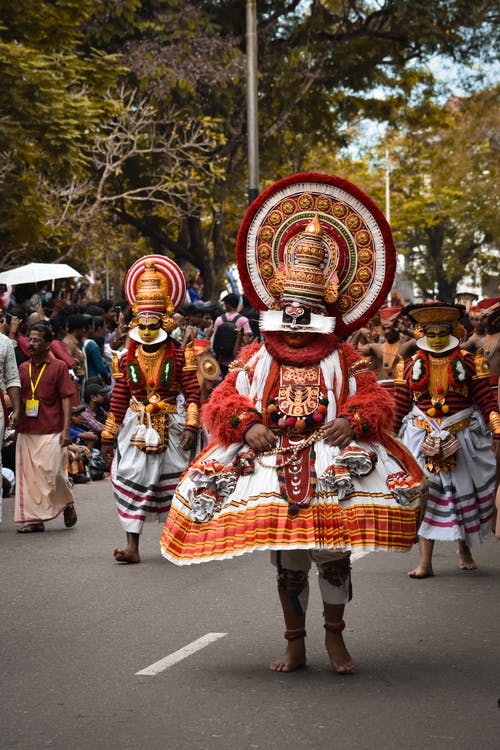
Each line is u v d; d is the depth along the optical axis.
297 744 5.63
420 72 37.25
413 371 9.81
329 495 6.66
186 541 6.81
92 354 17.39
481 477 9.85
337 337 7.05
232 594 9.13
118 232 35.00
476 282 71.69
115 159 30.42
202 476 6.72
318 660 7.17
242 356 7.02
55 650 7.50
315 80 35.66
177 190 31.45
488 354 11.80
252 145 25.11
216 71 29.62
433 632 7.89
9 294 18.58
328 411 6.79
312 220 7.08
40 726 5.96
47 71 20.92
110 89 28.53
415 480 6.84
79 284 32.28
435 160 54.44
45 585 9.59
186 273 35.59
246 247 7.19
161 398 10.55
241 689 6.55
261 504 6.66
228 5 32.47
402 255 70.12
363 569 10.16
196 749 5.58
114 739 5.75
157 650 7.45
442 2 33.84
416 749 5.54
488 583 9.53
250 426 6.70
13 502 14.60
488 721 5.96
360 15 34.66
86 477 16.45
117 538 11.95
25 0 21.22
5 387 12.22
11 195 21.72
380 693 6.45
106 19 29.30
